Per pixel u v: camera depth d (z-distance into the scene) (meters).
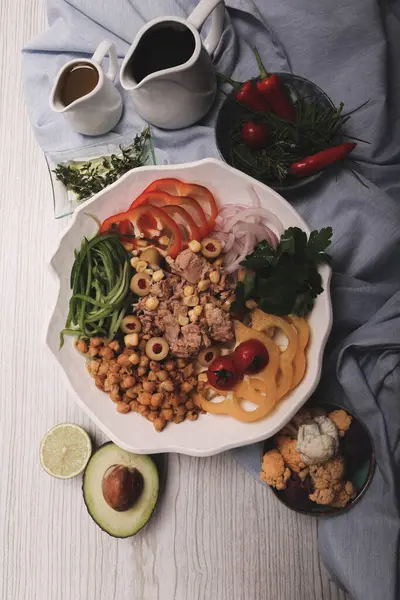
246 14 0.77
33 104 0.81
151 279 0.69
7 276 0.81
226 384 0.67
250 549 0.75
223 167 0.68
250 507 0.76
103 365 0.70
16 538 0.78
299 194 0.75
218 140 0.72
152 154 0.76
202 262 0.69
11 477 0.79
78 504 0.78
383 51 0.74
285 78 0.72
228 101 0.72
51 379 0.79
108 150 0.77
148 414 0.69
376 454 0.73
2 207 0.82
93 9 0.79
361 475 0.70
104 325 0.70
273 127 0.72
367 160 0.75
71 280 0.70
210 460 0.76
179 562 0.76
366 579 0.71
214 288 0.69
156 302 0.69
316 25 0.75
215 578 0.75
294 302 0.67
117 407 0.70
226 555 0.75
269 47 0.78
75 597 0.77
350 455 0.70
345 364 0.73
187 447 0.68
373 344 0.72
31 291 0.81
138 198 0.70
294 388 0.68
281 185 0.72
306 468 0.69
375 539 0.71
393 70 0.76
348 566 0.71
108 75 0.77
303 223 0.68
